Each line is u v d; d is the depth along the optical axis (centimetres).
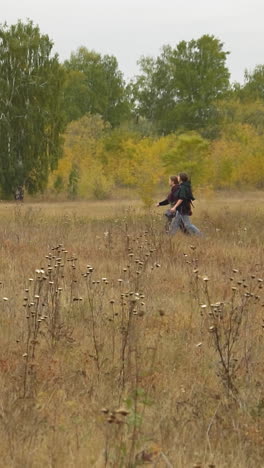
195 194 7281
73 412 992
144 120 17338
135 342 1266
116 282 1939
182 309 1658
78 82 17150
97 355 1212
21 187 9619
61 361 1225
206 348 1326
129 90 18150
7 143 9519
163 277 2070
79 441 893
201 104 16662
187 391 1105
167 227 3303
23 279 1966
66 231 3381
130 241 2864
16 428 918
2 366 1174
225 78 17175
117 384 1112
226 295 1792
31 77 9588
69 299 1680
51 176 10250
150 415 992
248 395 1088
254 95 18612
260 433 943
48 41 9775
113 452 845
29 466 822
